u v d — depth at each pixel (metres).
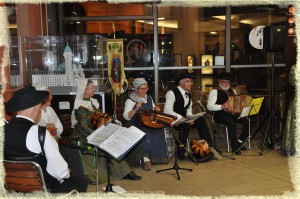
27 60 4.89
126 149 2.63
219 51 6.58
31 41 5.02
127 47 6.40
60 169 2.39
